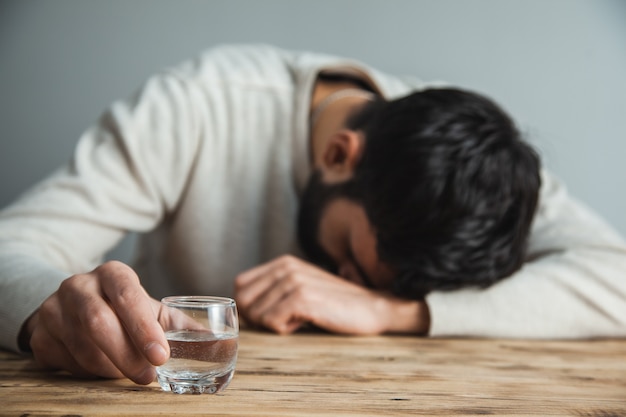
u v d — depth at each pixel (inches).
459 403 25.7
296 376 29.2
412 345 39.6
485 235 40.6
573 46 85.3
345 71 60.3
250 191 58.0
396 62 83.8
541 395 27.9
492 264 41.3
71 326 26.4
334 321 41.2
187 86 56.2
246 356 33.6
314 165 56.2
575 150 86.0
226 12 81.9
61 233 44.1
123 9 81.0
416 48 83.8
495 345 41.4
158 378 25.4
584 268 46.8
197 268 58.1
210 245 57.6
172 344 24.4
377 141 42.5
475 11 84.1
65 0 80.5
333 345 38.2
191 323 24.5
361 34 83.2
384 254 41.3
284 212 58.2
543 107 85.5
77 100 81.4
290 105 58.7
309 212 50.1
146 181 51.4
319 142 55.6
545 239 52.9
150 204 52.0
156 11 81.3
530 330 43.9
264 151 58.1
